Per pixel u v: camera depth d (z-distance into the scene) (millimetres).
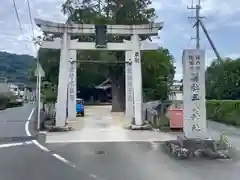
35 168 9586
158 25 19922
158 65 34250
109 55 32625
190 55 12359
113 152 12102
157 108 23172
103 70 36656
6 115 30750
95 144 13773
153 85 36281
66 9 34375
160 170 9336
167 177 8555
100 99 61406
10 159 10883
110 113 32562
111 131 18078
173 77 47750
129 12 32938
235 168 9594
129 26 20172
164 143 13875
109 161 10570
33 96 81375
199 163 10289
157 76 36281
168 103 22719
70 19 34031
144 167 9711
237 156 11312
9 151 12305
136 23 32281
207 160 10727
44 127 19297
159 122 19219
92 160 10727
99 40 19781
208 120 26625
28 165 9984
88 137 15773
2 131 18234
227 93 38656
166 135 16438
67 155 11562
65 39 19547
